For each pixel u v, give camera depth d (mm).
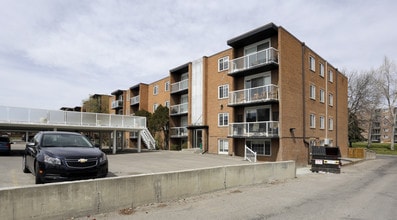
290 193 9977
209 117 29797
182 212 6969
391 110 56156
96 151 8664
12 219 5395
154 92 42312
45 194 5883
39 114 22016
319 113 28891
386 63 55875
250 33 23922
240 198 8867
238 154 25938
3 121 20422
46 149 8273
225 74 28359
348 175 17078
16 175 10883
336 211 7312
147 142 34438
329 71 32781
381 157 42688
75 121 23734
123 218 6348
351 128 56938
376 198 9250
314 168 18703
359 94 55156
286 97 22969
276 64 22688
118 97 53625
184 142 34219
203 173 9500
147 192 7734
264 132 22938
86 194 6512
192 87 32469
